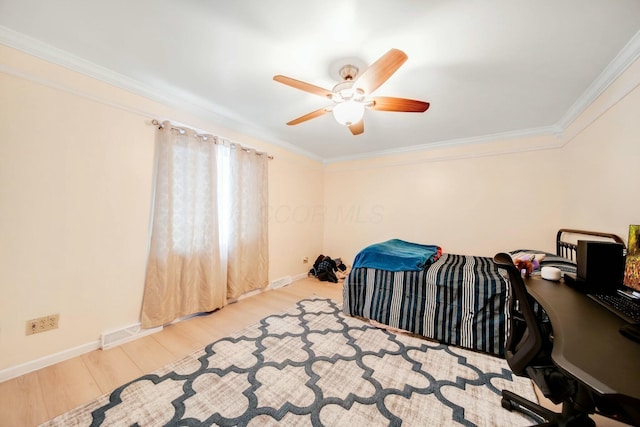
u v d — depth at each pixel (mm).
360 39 1441
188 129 2293
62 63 1651
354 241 4238
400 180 3791
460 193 3314
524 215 2920
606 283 1229
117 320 1947
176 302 2275
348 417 1260
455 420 1244
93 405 1312
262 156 3152
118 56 1671
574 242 2379
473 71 1729
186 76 1891
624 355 681
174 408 1303
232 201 2773
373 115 2502
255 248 3074
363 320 2408
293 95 2166
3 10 1279
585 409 891
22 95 1521
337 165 4426
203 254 2475
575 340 762
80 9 1270
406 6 1204
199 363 1694
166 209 2146
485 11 1223
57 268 1667
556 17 1249
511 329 1242
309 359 1753
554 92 2006
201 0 1194
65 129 1686
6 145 1473
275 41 1480
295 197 3863
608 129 1799
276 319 2410
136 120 2035
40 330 1602
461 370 1645
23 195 1531
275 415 1267
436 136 3156
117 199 1938
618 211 1688
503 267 1101
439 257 2799
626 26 1300
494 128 2844
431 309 2068
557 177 2746
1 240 1464
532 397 1397
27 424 1189
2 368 1471
